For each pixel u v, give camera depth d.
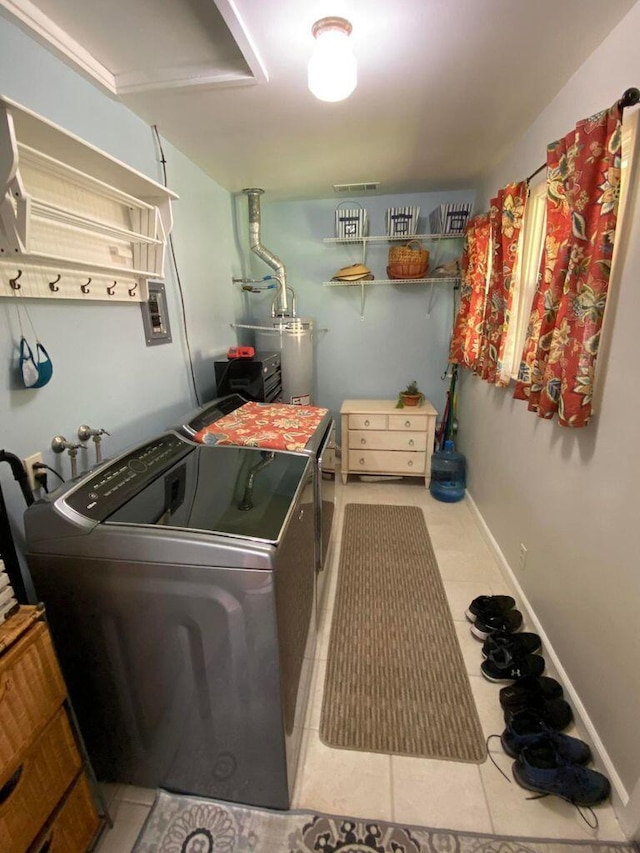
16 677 0.80
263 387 2.35
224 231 2.69
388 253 3.06
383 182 2.69
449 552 2.34
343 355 3.42
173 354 2.01
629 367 1.11
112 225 1.27
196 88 1.47
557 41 1.27
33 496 1.08
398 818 1.12
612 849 1.05
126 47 1.30
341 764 1.26
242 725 1.05
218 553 0.90
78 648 1.04
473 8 1.12
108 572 0.95
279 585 0.94
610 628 1.19
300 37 1.22
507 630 1.71
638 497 1.07
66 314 1.29
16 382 1.12
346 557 2.30
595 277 1.16
